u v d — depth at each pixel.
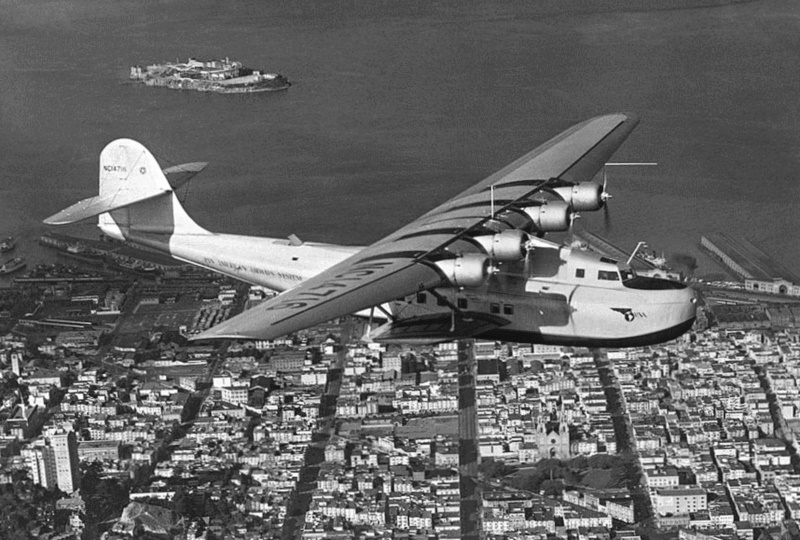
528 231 74.12
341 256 79.62
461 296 69.19
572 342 68.19
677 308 66.62
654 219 179.25
